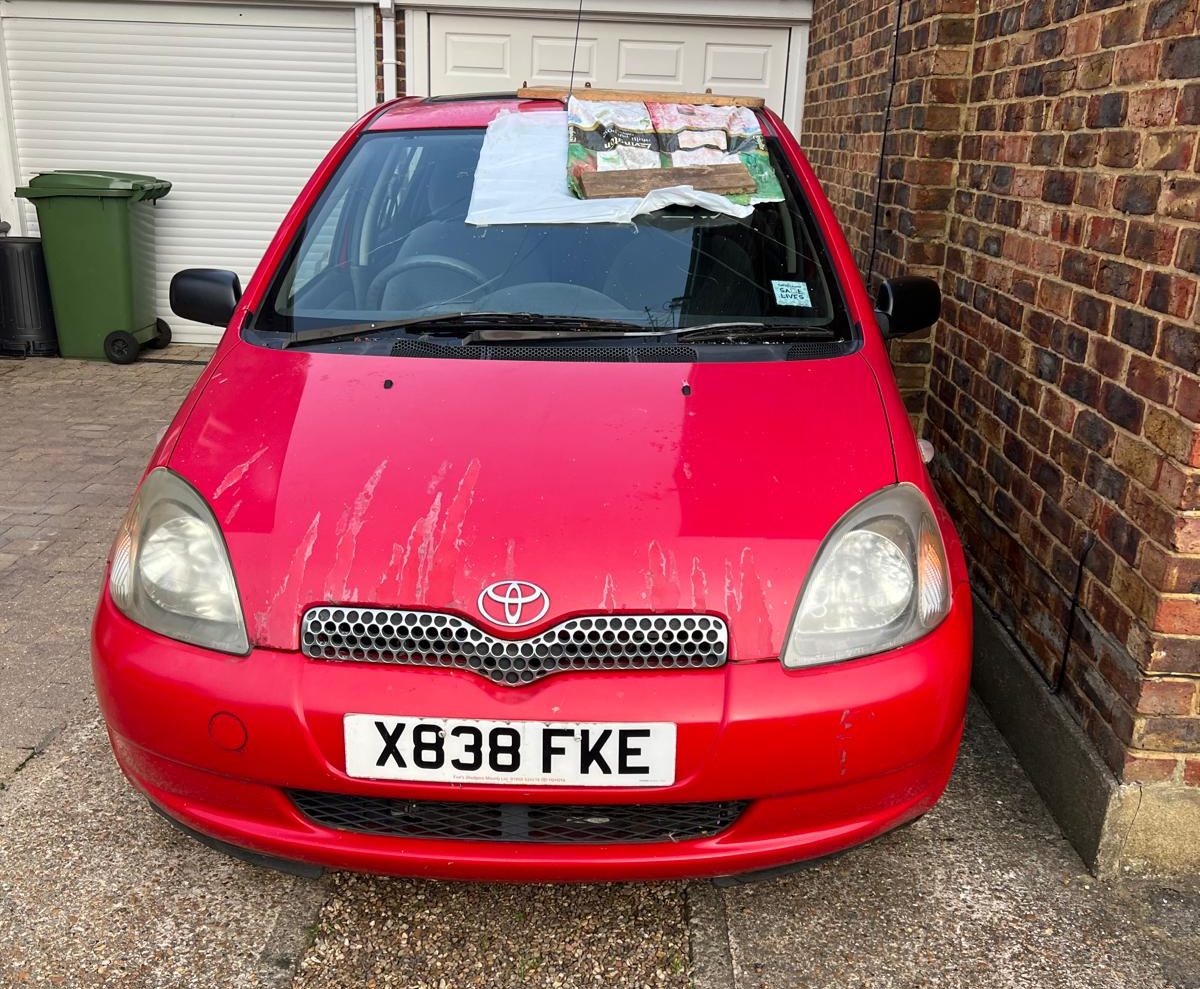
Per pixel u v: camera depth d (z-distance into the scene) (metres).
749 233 2.98
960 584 2.25
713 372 2.51
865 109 4.96
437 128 3.34
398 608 1.96
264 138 7.68
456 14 7.24
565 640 1.95
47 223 7.21
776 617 1.99
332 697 1.94
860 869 2.51
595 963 2.23
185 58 7.50
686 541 2.03
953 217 3.83
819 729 1.96
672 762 1.93
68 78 7.55
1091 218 2.68
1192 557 2.25
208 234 7.89
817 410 2.38
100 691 2.13
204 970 2.18
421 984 2.17
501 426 2.29
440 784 1.95
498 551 2.00
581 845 2.02
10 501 4.82
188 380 7.09
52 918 2.30
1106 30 2.64
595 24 7.22
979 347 3.50
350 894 2.41
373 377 2.49
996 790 2.83
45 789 2.74
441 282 2.86
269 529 2.07
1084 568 2.66
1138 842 2.45
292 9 7.36
